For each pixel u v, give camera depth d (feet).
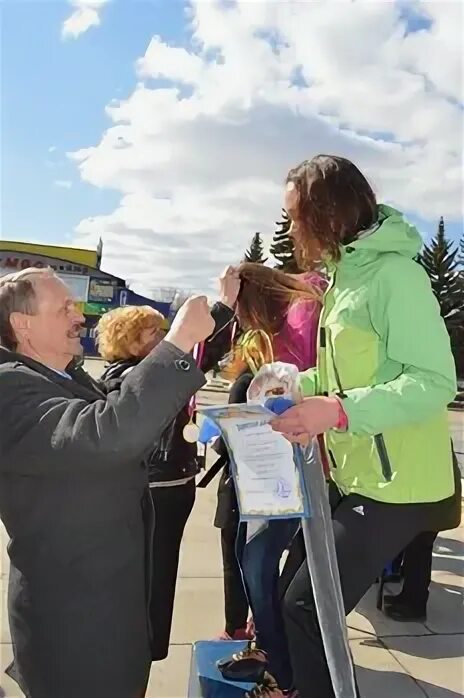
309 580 6.72
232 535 9.61
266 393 6.47
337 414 5.96
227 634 9.82
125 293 116.16
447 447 6.86
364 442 6.63
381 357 6.54
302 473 6.26
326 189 6.50
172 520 8.92
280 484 6.23
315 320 8.38
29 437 5.10
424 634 11.02
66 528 5.26
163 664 9.76
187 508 9.13
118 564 5.41
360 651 10.39
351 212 6.53
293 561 7.35
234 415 6.24
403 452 6.55
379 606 11.83
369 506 6.62
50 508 5.25
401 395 6.03
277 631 8.02
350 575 6.66
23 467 5.17
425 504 6.61
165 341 5.25
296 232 6.91
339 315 6.69
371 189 6.68
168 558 9.02
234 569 9.66
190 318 5.28
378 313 6.43
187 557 14.26
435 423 6.73
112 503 5.39
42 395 5.33
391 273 6.34
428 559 11.39
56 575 5.30
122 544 5.46
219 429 6.51
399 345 6.25
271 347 8.46
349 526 6.69
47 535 5.27
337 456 6.89
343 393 6.12
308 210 6.63
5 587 11.78
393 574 12.26
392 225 6.47
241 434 6.31
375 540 6.62
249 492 6.24
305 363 8.39
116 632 5.40
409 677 9.62
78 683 5.34
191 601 11.96
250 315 8.56
